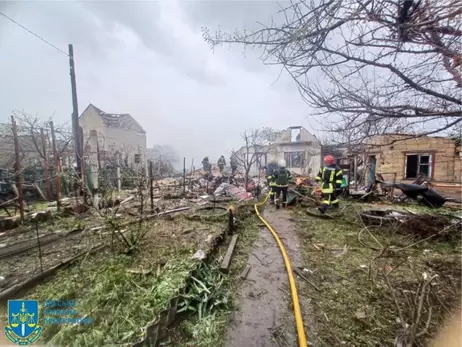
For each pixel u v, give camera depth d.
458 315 2.08
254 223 5.38
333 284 2.72
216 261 3.25
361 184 10.73
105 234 4.00
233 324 2.10
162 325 1.90
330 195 5.80
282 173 7.08
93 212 4.87
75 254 3.26
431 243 3.94
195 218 5.29
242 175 14.12
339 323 2.08
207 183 10.91
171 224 4.86
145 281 2.53
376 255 3.46
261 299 2.48
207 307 2.28
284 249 3.71
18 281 2.54
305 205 7.14
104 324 1.90
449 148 9.70
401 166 10.67
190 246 3.56
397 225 4.44
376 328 1.99
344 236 4.41
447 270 2.99
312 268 3.13
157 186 10.09
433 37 1.56
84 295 2.30
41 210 5.34
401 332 1.87
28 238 3.89
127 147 20.30
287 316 2.21
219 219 5.20
